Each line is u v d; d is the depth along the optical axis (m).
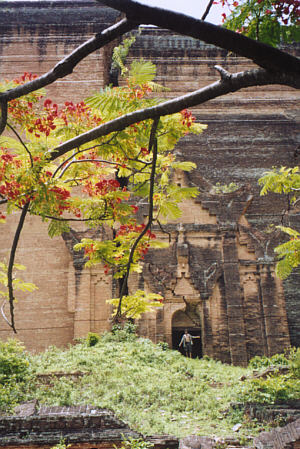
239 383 18.23
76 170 8.34
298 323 27.23
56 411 14.77
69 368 19.22
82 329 24.58
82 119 7.00
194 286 25.19
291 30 5.41
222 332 24.52
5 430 13.77
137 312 9.37
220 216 26.50
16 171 6.57
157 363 21.03
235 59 33.16
